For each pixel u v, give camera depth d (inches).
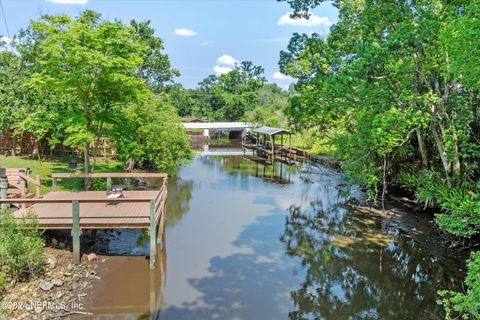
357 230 578.6
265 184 943.7
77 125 554.6
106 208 459.8
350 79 497.4
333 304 360.2
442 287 400.5
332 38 778.2
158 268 414.9
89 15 611.8
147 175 557.6
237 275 414.0
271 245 511.8
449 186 523.2
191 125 2126.0
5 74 892.0
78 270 382.6
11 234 343.9
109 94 597.9
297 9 773.9
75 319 305.3
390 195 756.6
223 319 324.5
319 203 748.0
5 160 860.0
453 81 492.4
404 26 438.9
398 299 375.6
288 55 926.4
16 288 330.3
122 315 320.8
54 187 547.8
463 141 502.3
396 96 489.4
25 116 768.3
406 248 503.2
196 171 1142.3
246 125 2158.0
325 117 887.1
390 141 476.1
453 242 503.5
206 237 538.9
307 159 1390.3
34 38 987.3
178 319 320.2
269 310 343.9
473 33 335.6
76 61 521.3
